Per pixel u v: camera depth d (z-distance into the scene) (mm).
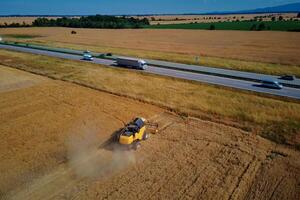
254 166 19797
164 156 21094
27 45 87688
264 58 61625
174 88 38719
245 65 53406
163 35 121125
